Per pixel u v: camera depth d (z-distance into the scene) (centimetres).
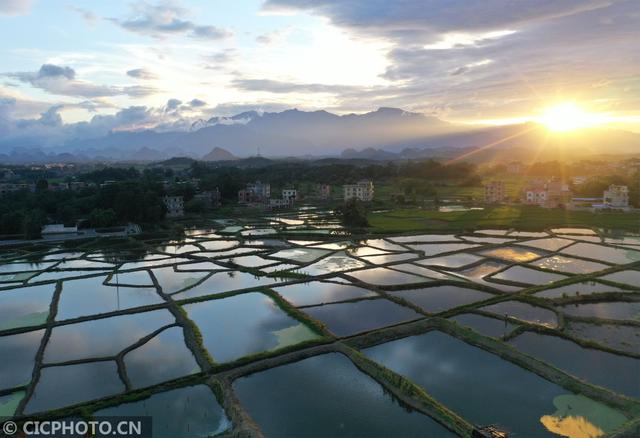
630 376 4134
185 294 7094
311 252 9975
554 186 18325
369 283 7306
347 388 4075
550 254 9031
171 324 5753
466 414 3606
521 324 5325
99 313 6297
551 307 5875
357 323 5616
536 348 4759
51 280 8006
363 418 3597
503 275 7650
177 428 3538
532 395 3869
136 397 3944
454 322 5362
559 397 3825
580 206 15575
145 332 5584
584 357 4538
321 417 3622
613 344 4812
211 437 3334
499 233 11462
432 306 6191
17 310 6544
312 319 5631
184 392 4072
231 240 11769
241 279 7925
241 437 3291
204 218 16100
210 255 9925
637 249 9262
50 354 5003
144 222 14588
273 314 6041
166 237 12512
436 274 7819
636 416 3438
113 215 13900
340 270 8281
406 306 6153
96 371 4588
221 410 3778
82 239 12369
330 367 4469
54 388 4259
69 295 7206
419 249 9900
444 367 4419
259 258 9575
